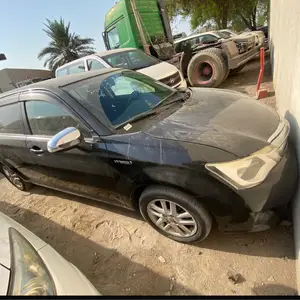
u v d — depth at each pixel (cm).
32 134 295
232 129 206
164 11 894
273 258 200
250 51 834
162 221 230
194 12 1905
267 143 193
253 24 2192
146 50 784
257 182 181
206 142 193
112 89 278
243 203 185
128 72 326
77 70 712
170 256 226
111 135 226
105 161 230
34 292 131
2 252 154
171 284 202
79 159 251
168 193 205
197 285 196
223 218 195
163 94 289
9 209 377
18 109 299
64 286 140
